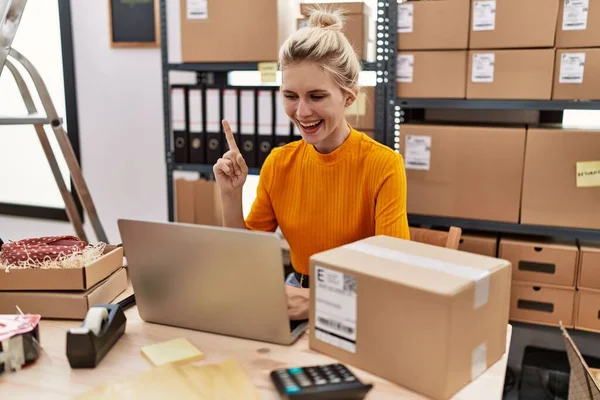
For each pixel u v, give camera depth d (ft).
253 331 3.33
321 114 4.19
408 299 2.74
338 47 4.15
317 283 3.13
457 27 6.81
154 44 9.77
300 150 4.80
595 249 6.72
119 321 3.37
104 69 10.26
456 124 7.32
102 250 4.15
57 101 10.80
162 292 3.50
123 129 10.38
